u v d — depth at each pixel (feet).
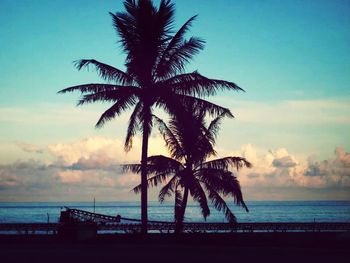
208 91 95.71
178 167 111.34
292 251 82.02
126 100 95.61
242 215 559.79
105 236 104.01
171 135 111.65
